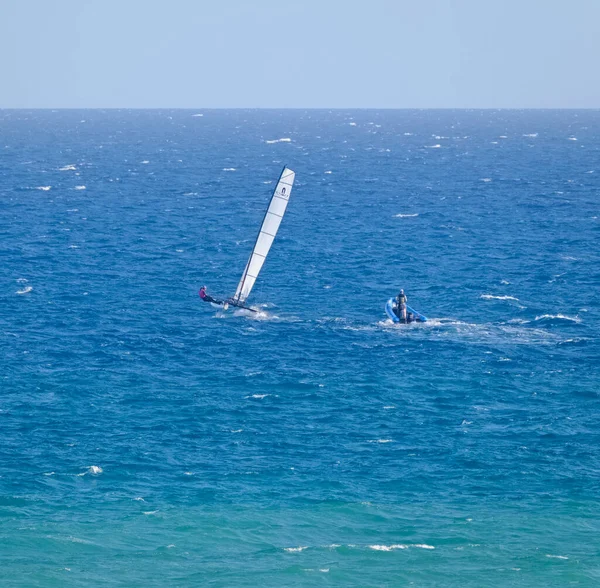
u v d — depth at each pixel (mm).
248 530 161125
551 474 183875
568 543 157500
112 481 179125
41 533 158250
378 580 145500
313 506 170000
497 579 145750
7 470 182000
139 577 145375
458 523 164250
